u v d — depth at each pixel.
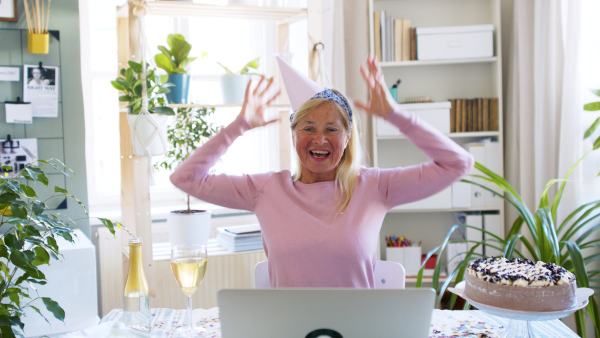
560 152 2.51
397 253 2.98
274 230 1.47
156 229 3.05
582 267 1.97
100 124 3.19
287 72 1.58
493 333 1.32
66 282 2.04
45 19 2.62
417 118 1.45
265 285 1.67
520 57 2.80
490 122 3.02
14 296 1.47
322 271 1.42
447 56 2.95
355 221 1.46
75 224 2.68
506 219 3.07
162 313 1.50
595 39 2.43
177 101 2.46
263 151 3.44
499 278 1.21
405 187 1.49
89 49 3.12
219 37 3.34
